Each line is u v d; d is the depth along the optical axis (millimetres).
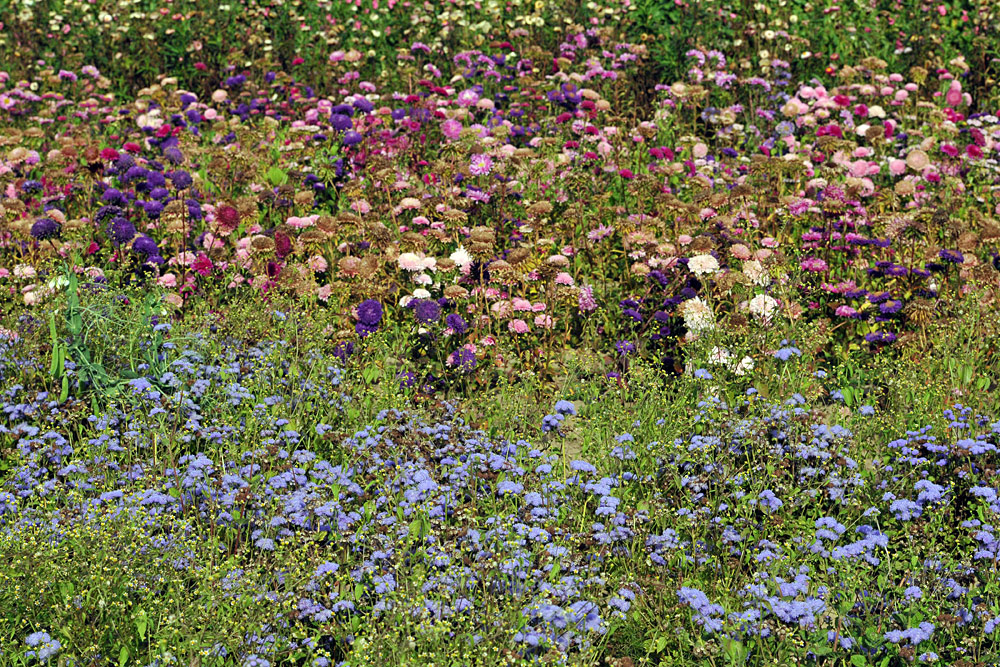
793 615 4250
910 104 11594
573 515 5203
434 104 10062
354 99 10016
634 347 7027
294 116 11648
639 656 4508
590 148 9641
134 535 4512
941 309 7246
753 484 5531
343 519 4926
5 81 13125
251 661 3979
